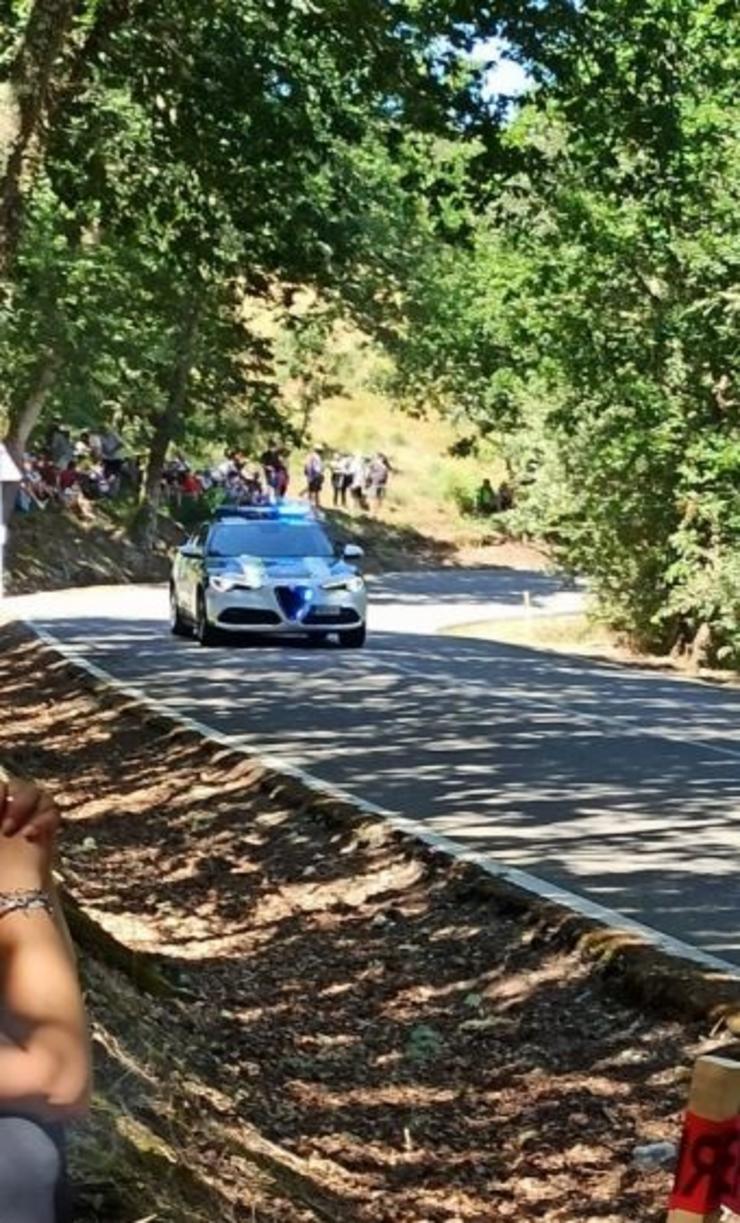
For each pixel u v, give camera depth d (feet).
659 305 110.52
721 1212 12.54
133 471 198.08
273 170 70.23
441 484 242.78
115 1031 24.45
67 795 53.72
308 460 229.04
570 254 110.22
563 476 120.47
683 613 118.93
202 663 84.74
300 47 66.23
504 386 124.16
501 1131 26.25
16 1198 9.36
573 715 68.85
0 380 163.94
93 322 149.79
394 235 155.12
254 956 35.53
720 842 42.78
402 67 62.23
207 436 193.16
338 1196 22.95
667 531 118.93
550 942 33.50
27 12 60.64
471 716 67.10
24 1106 9.46
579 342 112.78
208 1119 22.80
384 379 200.44
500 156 64.23
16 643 96.89
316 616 94.22
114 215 72.49
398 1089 27.96
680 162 66.33
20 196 54.13
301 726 62.90
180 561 99.50
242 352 168.14
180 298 130.31
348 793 48.85
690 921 34.37
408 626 129.59
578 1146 25.48
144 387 177.58
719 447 110.11
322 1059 29.27
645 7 61.57
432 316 156.56
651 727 65.62
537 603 161.99
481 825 44.60
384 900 38.52
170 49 65.26
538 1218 23.20
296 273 74.49
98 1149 17.66
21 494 177.06
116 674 78.95
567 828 44.37
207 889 41.04
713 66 79.61
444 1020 31.22
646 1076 27.68
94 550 181.06
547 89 63.00
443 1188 24.18
